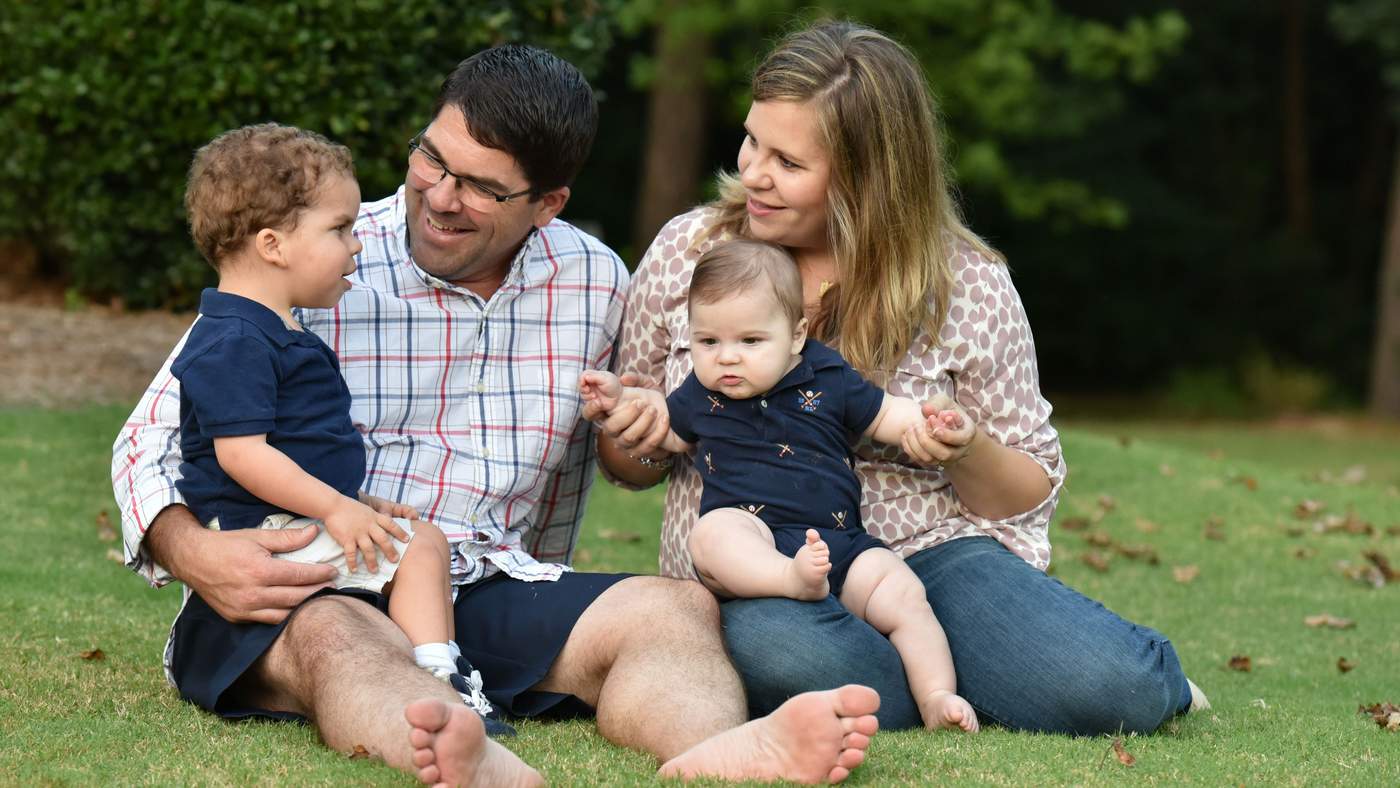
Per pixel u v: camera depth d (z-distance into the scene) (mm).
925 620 3213
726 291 3242
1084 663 3162
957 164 15234
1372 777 2928
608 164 19281
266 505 3043
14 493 5512
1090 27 15156
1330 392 19031
